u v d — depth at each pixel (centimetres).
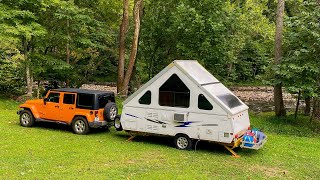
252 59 4122
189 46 2036
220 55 2041
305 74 1545
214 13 2008
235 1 3447
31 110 1379
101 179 808
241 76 4353
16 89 2208
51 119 1346
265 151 1152
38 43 2031
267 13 4247
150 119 1162
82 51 2311
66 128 1402
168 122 1133
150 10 2267
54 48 2297
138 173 865
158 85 1143
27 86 2047
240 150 1148
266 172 927
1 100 1948
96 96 1270
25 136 1220
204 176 859
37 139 1184
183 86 1108
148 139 1262
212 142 1081
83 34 2175
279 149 1190
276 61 1766
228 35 2070
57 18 2028
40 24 1992
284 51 1772
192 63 1212
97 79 4109
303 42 1593
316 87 1559
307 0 1688
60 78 2314
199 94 1084
